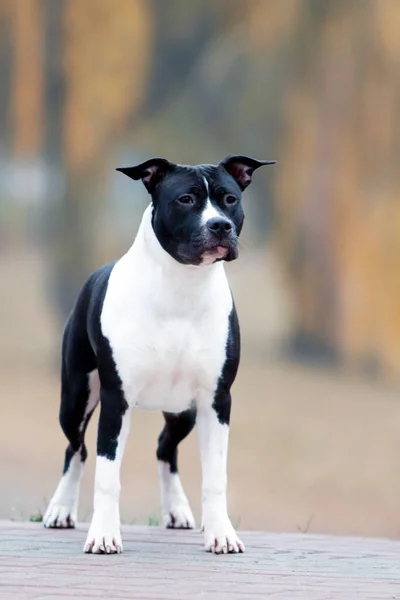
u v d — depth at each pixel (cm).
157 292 656
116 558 632
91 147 2950
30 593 530
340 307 3048
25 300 3897
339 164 2934
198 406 682
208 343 663
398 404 2473
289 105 3014
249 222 4153
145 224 666
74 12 2834
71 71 2873
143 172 662
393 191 2875
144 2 2916
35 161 3108
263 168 3269
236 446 1992
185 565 616
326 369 3006
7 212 4338
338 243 2975
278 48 3033
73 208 3023
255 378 2811
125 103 2930
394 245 2856
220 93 3206
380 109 2861
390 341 2895
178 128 3262
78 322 736
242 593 540
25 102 2920
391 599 535
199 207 645
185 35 3331
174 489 777
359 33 2850
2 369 2853
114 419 664
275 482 1712
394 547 718
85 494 1484
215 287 666
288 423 2211
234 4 3275
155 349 657
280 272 3244
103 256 3062
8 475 1695
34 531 738
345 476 1753
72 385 752
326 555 667
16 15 2884
